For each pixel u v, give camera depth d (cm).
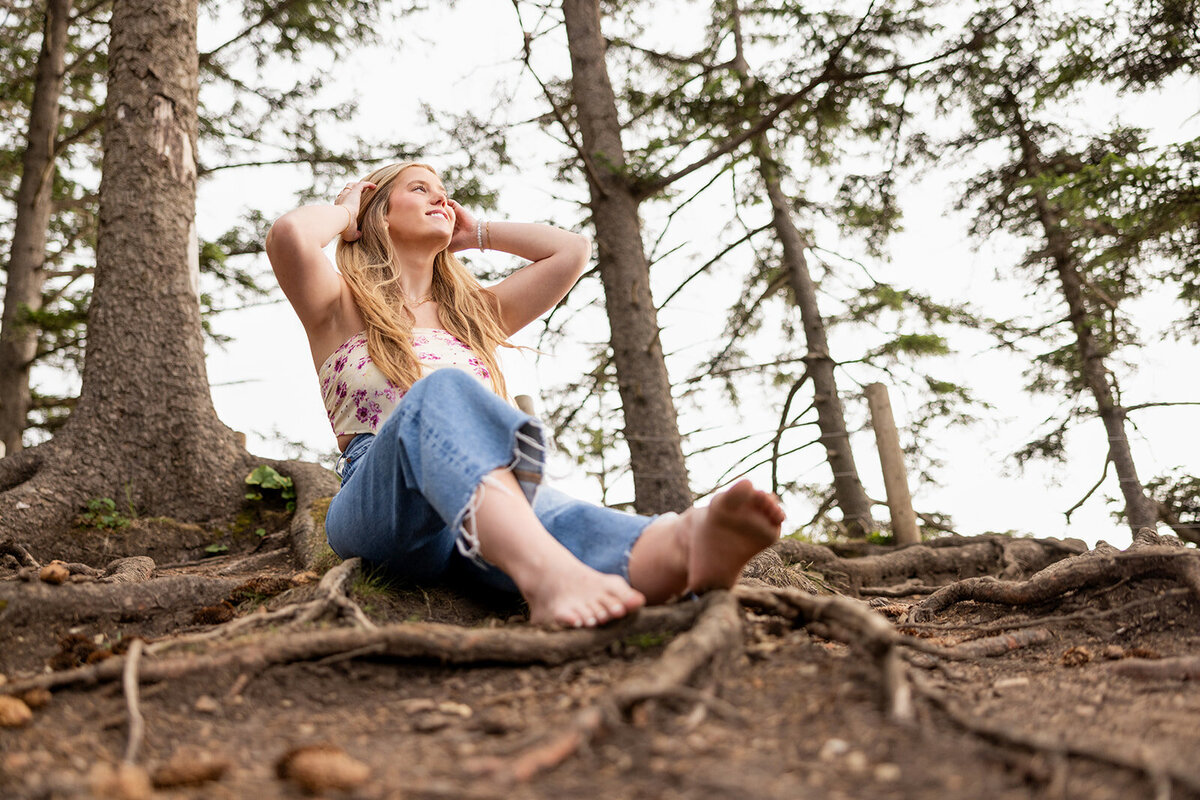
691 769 111
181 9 559
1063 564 263
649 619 168
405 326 254
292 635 166
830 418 1191
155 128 534
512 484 183
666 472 789
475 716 142
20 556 379
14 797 111
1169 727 133
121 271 507
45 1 1098
